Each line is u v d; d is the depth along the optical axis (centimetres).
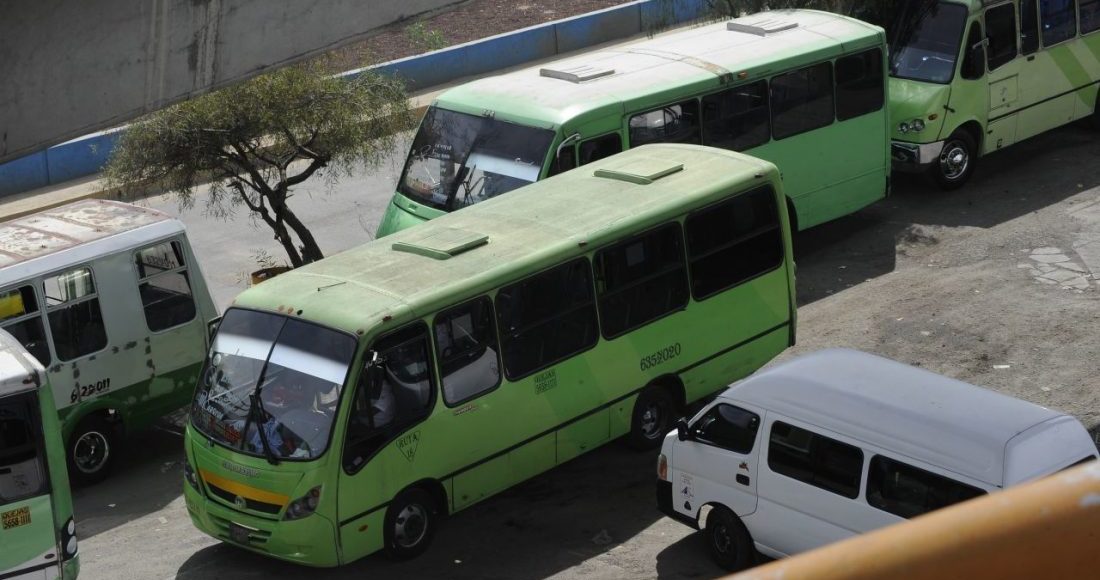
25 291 1802
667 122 2241
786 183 2439
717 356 1892
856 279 2427
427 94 3925
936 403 1341
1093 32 2916
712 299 1872
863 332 2184
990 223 2616
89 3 749
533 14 4812
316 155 2497
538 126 2119
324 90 2409
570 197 1856
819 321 2259
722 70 2316
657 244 1792
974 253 2472
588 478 1786
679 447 1527
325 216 3084
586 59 2423
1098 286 2261
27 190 3262
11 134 763
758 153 2383
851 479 1335
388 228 2266
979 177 2889
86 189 3241
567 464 1833
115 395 1914
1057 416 1300
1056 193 2736
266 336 1533
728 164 1962
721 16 3125
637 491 1738
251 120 2342
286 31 845
